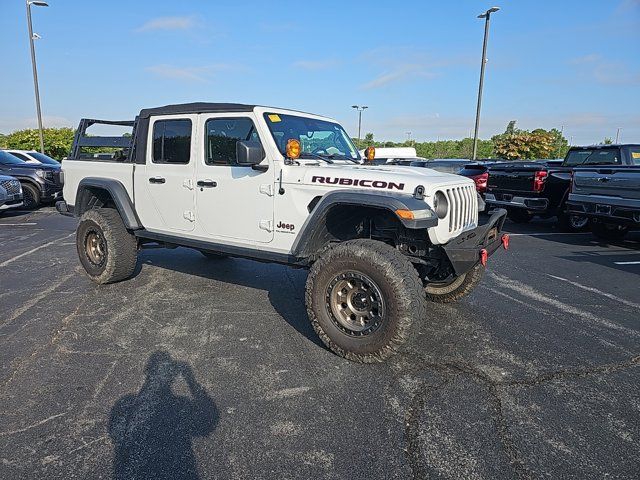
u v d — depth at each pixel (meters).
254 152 3.56
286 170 3.76
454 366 3.33
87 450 2.34
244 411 2.71
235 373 3.18
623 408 2.80
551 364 3.39
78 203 5.46
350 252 3.26
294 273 5.83
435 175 3.75
